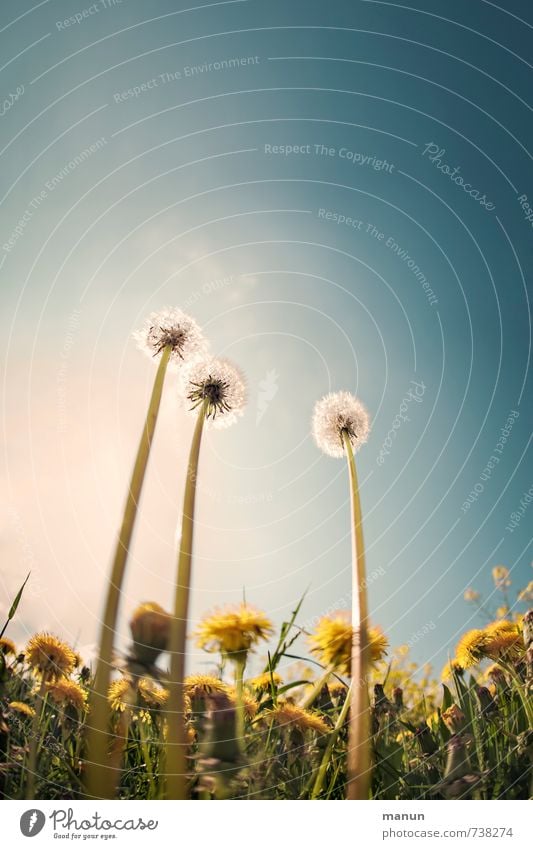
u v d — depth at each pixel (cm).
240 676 149
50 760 160
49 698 175
